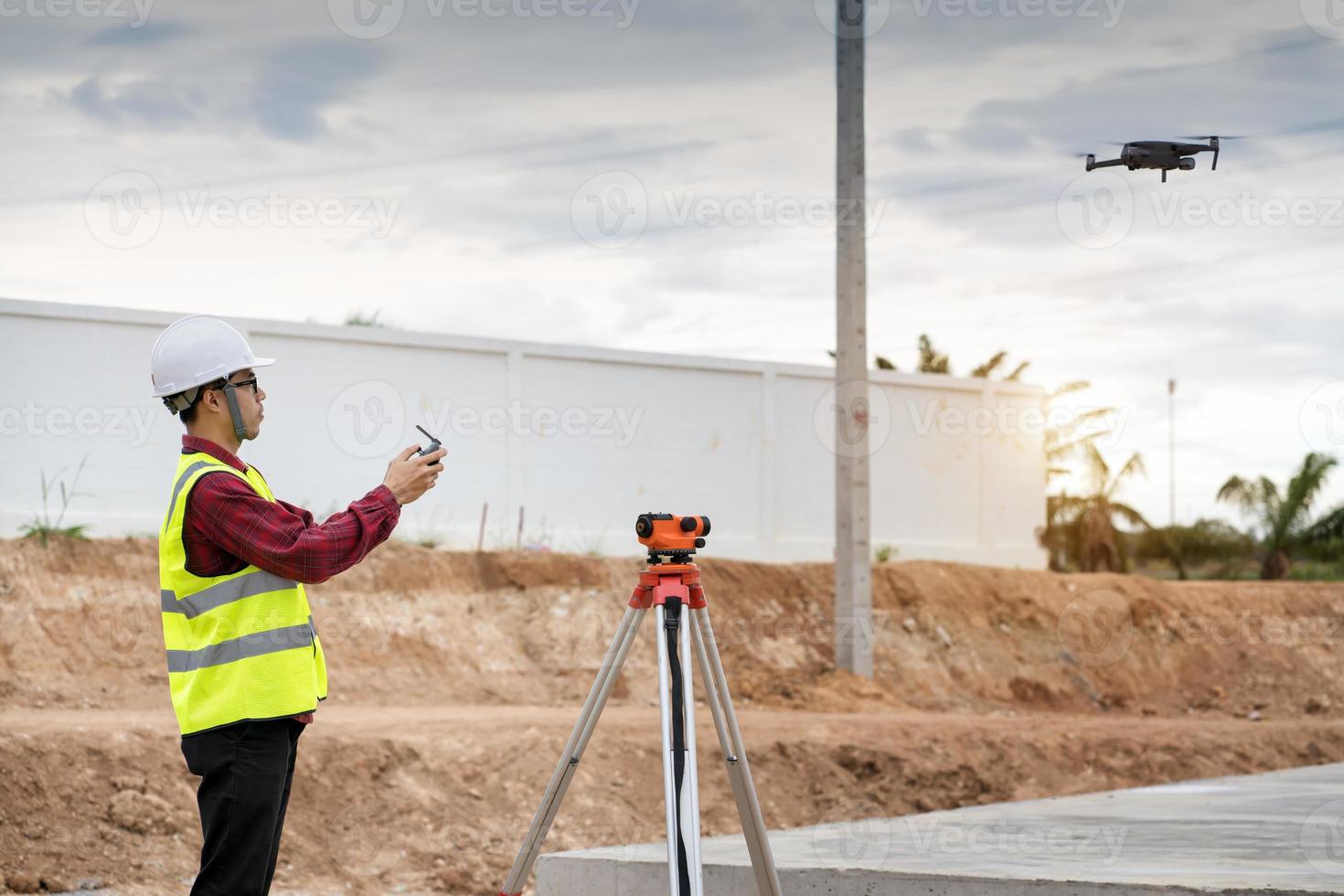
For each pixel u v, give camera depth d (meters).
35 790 9.48
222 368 4.02
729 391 20.98
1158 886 5.05
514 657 16.77
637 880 6.29
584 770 11.69
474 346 18.78
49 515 15.84
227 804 3.77
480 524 18.77
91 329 16.27
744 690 16.94
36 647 14.05
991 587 21.62
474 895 9.86
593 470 19.73
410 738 11.34
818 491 21.69
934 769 13.30
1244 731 16.38
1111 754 14.71
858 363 17.33
